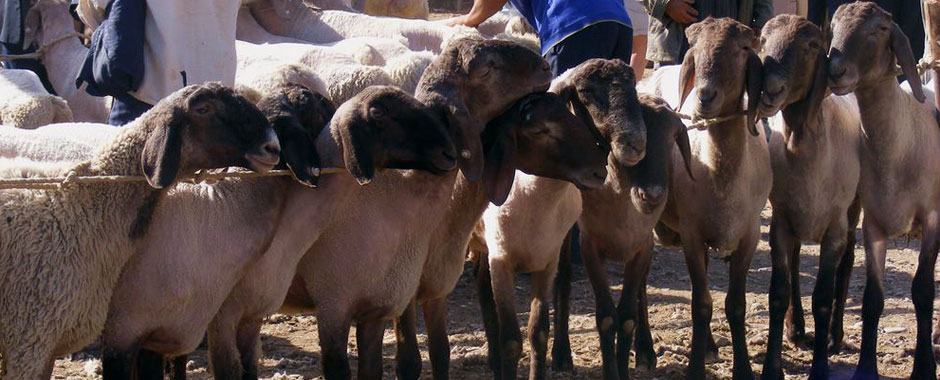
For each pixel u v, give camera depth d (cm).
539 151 401
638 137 406
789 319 524
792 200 472
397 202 396
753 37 441
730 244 461
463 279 597
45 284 349
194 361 481
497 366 478
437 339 436
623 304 463
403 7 805
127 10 467
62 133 447
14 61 651
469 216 419
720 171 454
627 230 452
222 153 356
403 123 374
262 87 460
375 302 400
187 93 354
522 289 589
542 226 434
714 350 504
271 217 378
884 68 454
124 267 364
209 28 476
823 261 479
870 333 482
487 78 395
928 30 484
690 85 457
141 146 358
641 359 491
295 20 675
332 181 383
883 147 473
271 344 501
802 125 452
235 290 384
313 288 398
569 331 534
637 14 620
